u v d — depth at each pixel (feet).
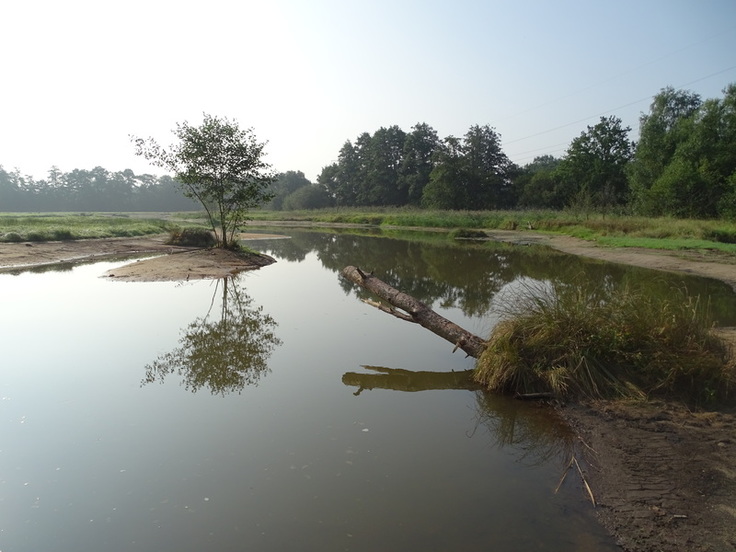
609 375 17.24
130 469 12.50
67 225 83.61
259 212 261.03
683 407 15.88
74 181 342.85
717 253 57.82
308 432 14.74
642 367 17.35
